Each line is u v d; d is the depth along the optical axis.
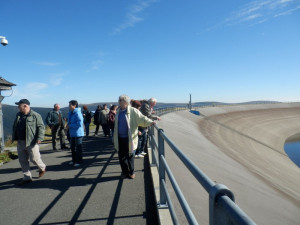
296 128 96.12
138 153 7.54
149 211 3.77
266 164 32.62
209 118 65.31
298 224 10.05
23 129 5.20
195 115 56.31
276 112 112.25
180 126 26.00
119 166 6.50
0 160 7.84
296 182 26.52
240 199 9.79
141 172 5.86
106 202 4.16
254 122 87.44
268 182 17.77
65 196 4.48
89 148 9.51
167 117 29.98
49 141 12.63
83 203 4.15
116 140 5.23
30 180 5.34
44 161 7.52
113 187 4.87
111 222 3.46
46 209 3.96
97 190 4.73
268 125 89.69
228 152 25.92
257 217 8.70
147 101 7.02
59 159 7.75
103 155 8.05
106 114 13.09
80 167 6.53
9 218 3.68
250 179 15.20
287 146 69.94
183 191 6.24
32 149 5.27
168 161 8.30
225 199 1.00
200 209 5.67
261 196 11.67
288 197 15.18
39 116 5.36
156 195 3.99
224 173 12.70
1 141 10.06
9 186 5.16
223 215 1.01
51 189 4.88
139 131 6.81
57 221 3.55
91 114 13.87
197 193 6.54
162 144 3.65
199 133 31.06
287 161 46.31
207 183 1.24
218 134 44.09
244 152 36.44
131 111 5.13
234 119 81.25
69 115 6.73
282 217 10.00
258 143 56.31
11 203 4.25
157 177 4.95
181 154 2.12
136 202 4.12
